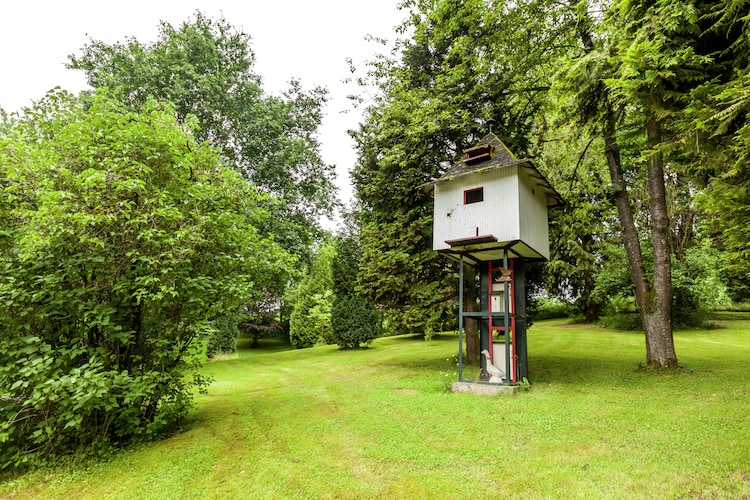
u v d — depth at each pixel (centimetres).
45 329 512
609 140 991
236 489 382
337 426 568
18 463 457
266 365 1538
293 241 1664
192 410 715
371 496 351
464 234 838
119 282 520
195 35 1675
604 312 2398
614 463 394
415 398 727
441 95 1062
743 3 482
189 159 604
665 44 580
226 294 611
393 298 1216
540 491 341
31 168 514
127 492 392
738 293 2169
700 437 455
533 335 1869
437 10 1014
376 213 1259
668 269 921
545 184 872
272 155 1731
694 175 659
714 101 457
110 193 496
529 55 1066
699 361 995
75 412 485
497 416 586
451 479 376
